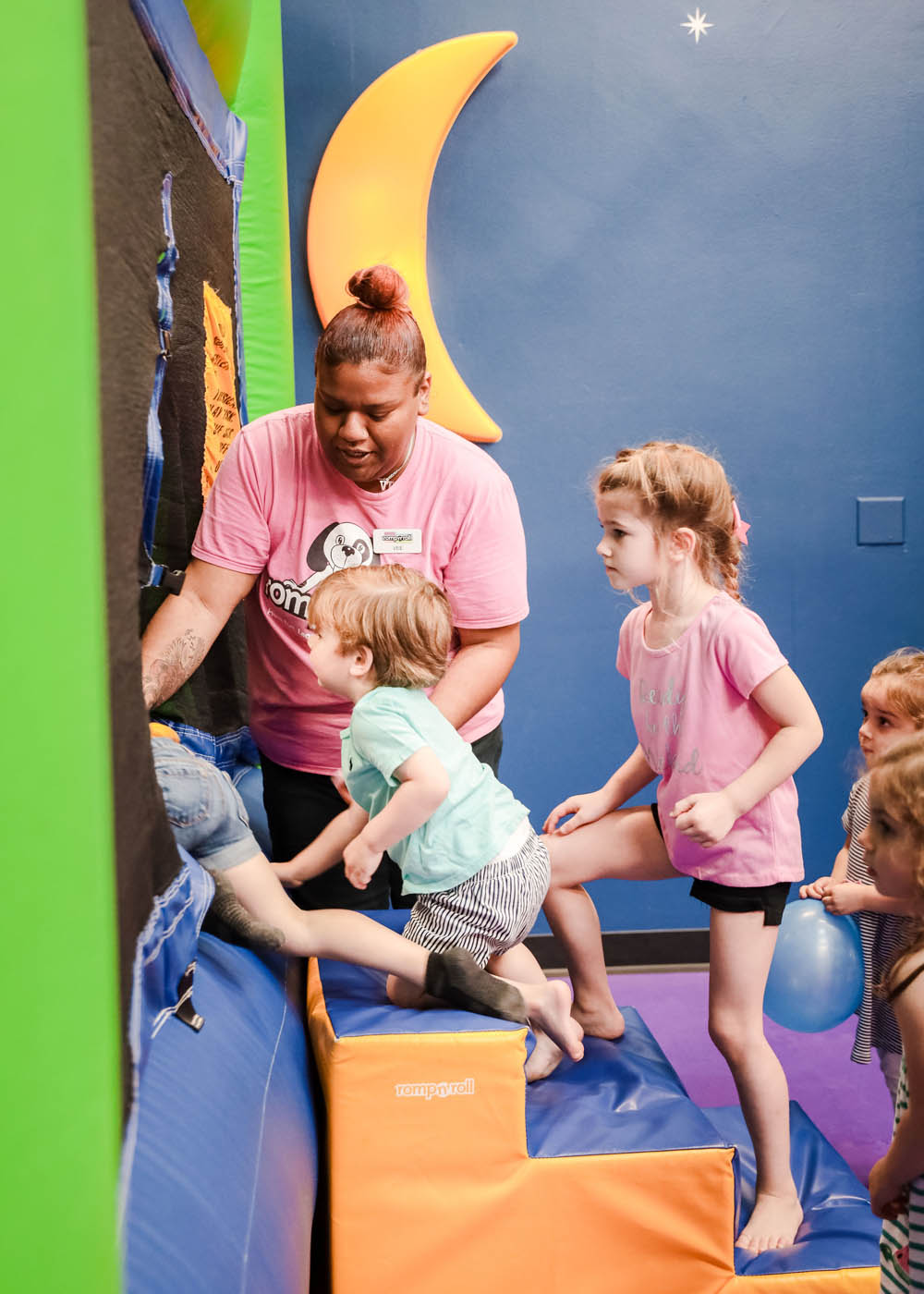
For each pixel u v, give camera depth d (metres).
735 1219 1.44
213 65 2.23
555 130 3.04
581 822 1.77
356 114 2.92
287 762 1.92
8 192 0.65
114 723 0.86
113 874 0.73
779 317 3.13
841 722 3.23
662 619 1.63
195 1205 0.94
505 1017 1.41
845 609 3.21
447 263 3.05
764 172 3.08
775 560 3.19
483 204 3.04
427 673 1.49
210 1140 1.04
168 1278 0.83
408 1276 1.35
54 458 0.67
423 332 2.99
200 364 1.98
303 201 3.01
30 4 0.65
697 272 3.10
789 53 3.05
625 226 3.07
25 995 0.68
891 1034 1.76
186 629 1.72
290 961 1.67
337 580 1.52
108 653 0.78
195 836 1.39
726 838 1.56
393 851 1.52
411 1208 1.34
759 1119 1.61
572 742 3.18
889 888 1.19
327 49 2.96
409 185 2.96
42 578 0.67
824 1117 2.27
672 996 2.94
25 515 0.67
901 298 3.15
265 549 1.77
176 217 1.75
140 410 1.18
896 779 1.16
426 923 1.48
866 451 3.18
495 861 1.47
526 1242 1.37
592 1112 1.51
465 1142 1.35
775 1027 2.71
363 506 1.73
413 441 1.74
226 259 2.32
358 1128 1.33
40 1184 0.68
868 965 1.79
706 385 3.13
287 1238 1.08
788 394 3.15
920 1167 1.12
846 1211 1.66
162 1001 1.13
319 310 3.00
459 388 3.03
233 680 2.28
